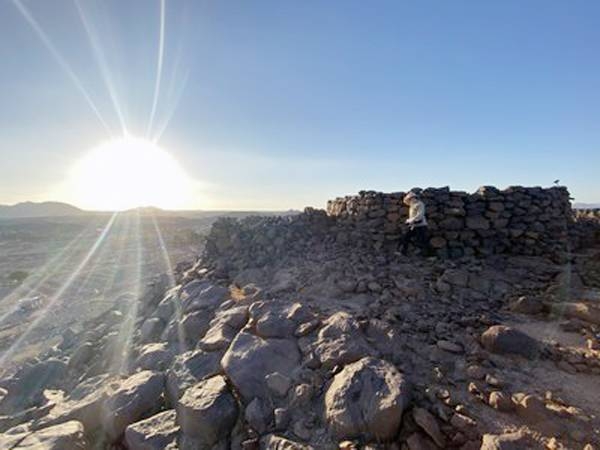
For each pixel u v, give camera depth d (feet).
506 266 27.91
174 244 135.33
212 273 33.55
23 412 20.22
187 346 23.47
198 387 16.74
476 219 31.07
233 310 23.18
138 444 15.10
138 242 154.51
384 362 15.39
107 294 57.06
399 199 32.24
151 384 18.54
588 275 25.64
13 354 33.35
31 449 14.71
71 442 15.57
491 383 14.44
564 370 15.46
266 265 32.86
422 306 21.88
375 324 18.92
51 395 22.61
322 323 19.56
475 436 12.19
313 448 13.07
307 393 15.10
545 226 31.01
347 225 34.94
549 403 13.30
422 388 14.48
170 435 15.24
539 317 20.74
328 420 13.69
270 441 13.62
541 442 11.69
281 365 17.22
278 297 25.57
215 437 14.73
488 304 22.45
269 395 15.76
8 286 67.92
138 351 24.81
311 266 30.19
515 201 31.35
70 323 41.78
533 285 24.66
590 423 12.27
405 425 13.06
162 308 29.89
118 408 17.08
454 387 14.62
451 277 25.08
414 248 30.96
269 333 19.25
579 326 18.88
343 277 26.84
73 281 69.97
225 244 38.60
